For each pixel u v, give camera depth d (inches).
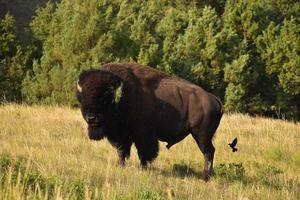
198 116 1501.0
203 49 4023.1
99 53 3646.7
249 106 4030.5
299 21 4611.2
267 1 4847.4
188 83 1539.1
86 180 1109.7
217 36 4042.8
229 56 4045.3
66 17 3996.1
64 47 3705.7
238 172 1546.5
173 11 4537.4
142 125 1454.2
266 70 4212.6
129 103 1429.6
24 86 3722.9
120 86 1375.5
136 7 4781.0
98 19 3700.8
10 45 3961.6
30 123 2164.1
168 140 1519.4
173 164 1609.3
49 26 4207.7
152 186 1205.1
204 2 4990.2
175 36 4318.4
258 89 4217.5
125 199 975.6
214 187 1318.9
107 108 1371.8
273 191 1401.3
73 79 3506.4
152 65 3828.7
